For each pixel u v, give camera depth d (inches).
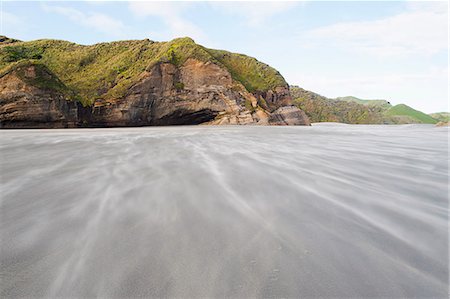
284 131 772.6
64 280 63.2
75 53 1738.4
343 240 84.6
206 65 1635.1
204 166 200.7
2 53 1507.1
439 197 131.7
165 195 128.3
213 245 80.3
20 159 231.3
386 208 115.0
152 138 452.4
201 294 59.1
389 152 299.0
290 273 66.7
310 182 157.0
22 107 1125.7
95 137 471.8
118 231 89.2
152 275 65.5
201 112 1642.5
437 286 62.1
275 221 99.0
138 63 1691.7
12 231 88.9
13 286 61.1
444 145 381.4
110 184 147.9
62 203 116.6
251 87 1865.2
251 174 175.2
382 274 66.7
